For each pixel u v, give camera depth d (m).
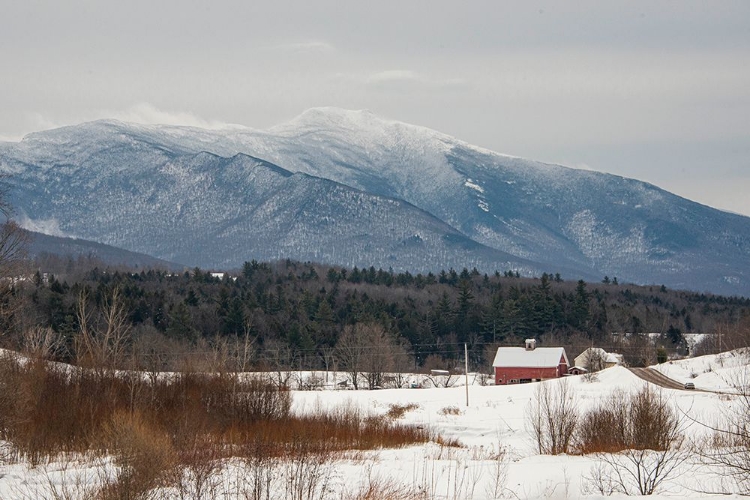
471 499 58.09
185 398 102.88
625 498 53.94
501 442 109.50
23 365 101.06
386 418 137.50
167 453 62.00
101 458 73.50
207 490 59.44
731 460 60.47
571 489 62.38
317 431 98.50
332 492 60.88
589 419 96.75
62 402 91.94
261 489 59.31
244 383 111.56
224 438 92.38
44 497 56.78
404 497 59.22
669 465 70.56
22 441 82.06
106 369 112.12
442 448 95.88
